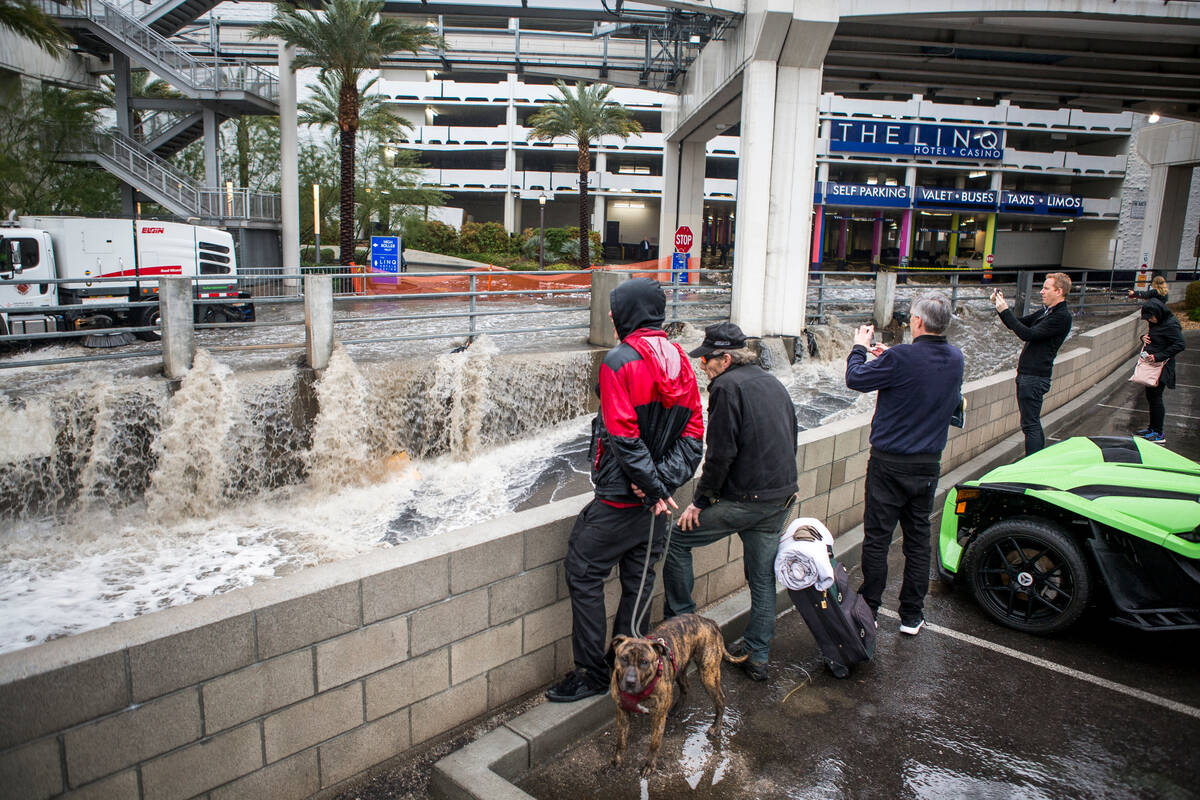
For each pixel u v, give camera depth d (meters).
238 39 34.97
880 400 4.00
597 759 3.12
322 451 8.91
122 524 7.62
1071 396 10.63
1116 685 3.74
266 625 2.50
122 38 25.16
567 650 3.57
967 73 21.34
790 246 15.64
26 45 26.00
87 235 15.80
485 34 28.91
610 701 3.38
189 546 7.09
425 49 28.45
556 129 34.25
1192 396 11.59
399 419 9.62
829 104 42.53
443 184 47.53
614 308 3.12
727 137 47.09
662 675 2.88
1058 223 47.59
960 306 18.27
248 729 2.51
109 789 2.23
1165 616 3.88
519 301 21.77
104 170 28.47
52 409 7.44
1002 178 46.94
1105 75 21.56
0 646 5.14
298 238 26.81
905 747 3.22
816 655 4.04
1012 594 4.32
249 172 33.38
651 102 46.81
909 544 4.12
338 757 2.77
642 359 3.01
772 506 3.55
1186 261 33.28
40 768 2.10
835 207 43.56
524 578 3.29
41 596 5.94
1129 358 15.05
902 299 20.14
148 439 8.00
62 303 15.29
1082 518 4.12
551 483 8.62
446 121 51.50
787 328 15.84
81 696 2.15
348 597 2.69
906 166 42.91
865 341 4.12
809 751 3.19
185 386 8.15
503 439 10.40
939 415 3.89
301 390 8.85
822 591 3.62
